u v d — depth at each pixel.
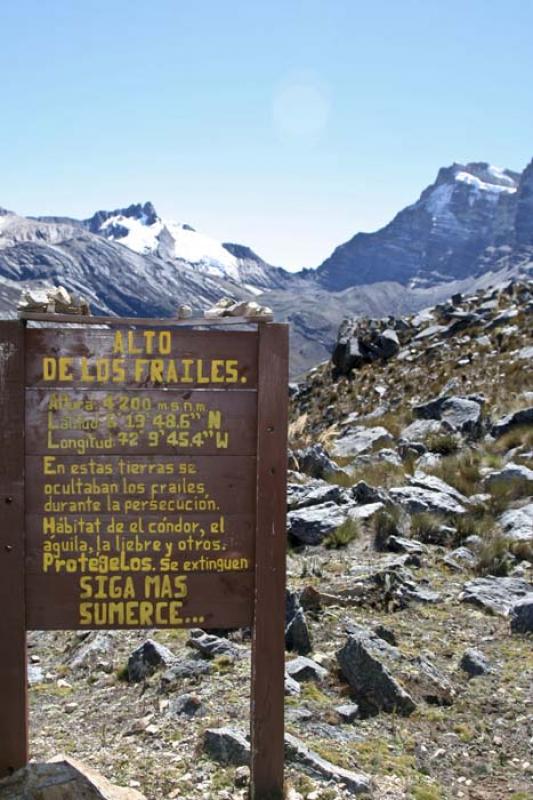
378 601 9.84
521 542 11.95
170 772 5.95
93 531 5.54
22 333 5.43
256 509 5.59
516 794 5.90
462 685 7.69
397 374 33.69
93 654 8.62
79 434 5.52
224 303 5.83
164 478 5.58
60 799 5.18
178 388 5.57
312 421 33.72
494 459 16.72
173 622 5.62
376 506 13.22
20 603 5.46
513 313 34.97
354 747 6.45
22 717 5.48
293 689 7.32
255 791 5.61
